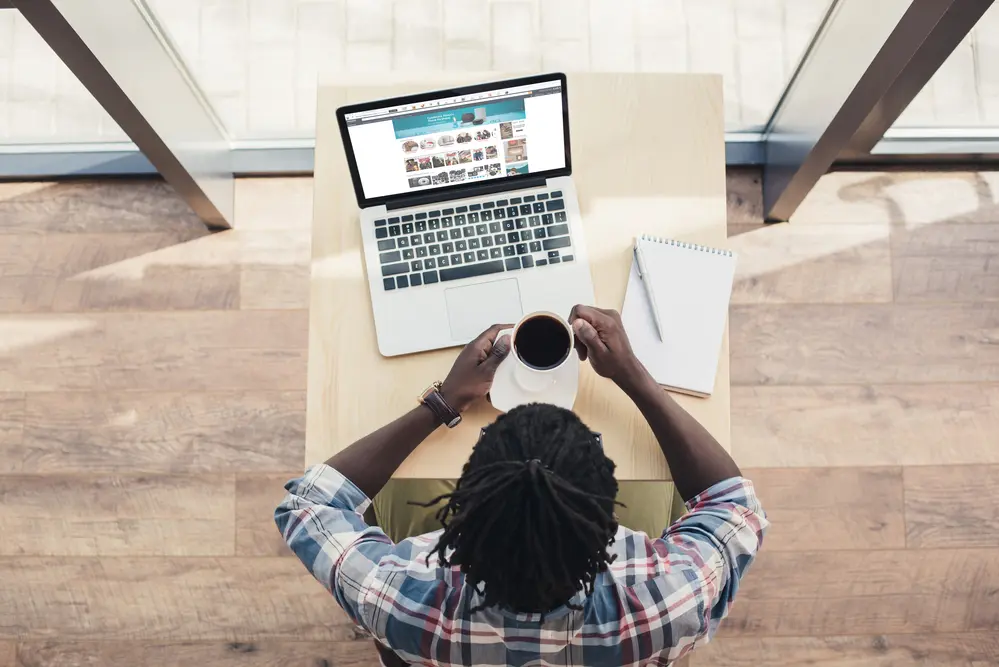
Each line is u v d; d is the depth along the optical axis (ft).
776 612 6.16
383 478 3.68
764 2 5.74
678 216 4.19
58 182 6.57
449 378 3.80
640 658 3.05
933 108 5.93
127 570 6.19
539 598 2.66
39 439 6.32
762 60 5.88
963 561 6.19
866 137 5.86
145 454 6.31
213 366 6.41
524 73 4.30
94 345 6.43
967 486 6.26
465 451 3.89
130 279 6.50
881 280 6.48
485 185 4.09
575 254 4.12
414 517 4.62
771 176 6.26
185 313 6.48
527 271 4.10
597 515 2.56
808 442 6.30
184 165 5.28
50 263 6.50
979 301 6.47
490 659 3.01
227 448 6.32
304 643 6.13
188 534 6.23
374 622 3.11
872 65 4.32
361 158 3.89
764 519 3.46
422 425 3.75
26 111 5.97
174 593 6.17
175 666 6.11
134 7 4.41
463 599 2.97
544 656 3.00
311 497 3.48
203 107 5.66
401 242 4.09
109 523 6.23
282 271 6.51
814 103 5.20
